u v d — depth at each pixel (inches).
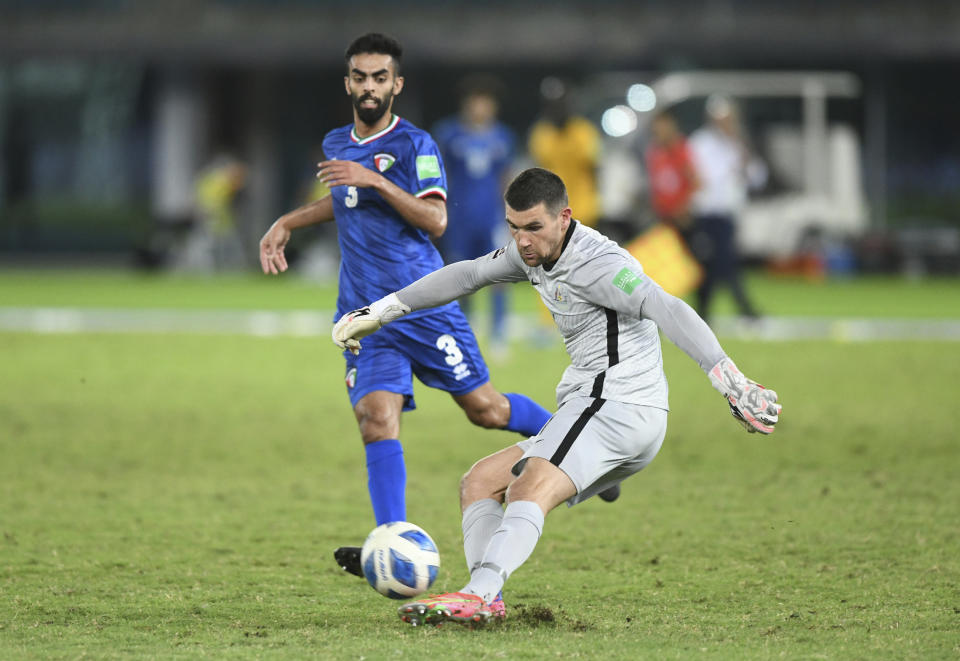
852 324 2447.1
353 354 794.2
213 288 3449.8
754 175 2893.7
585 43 4256.9
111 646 642.2
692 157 2208.4
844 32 4242.1
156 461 1196.5
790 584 779.4
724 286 3417.8
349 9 4315.9
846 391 1619.1
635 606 733.3
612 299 698.8
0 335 2242.9
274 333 2313.0
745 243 3690.9
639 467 729.6
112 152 4633.4
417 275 843.4
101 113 4621.1
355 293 850.8
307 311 2755.9
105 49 4276.6
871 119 4404.5
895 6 4271.7
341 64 4323.3
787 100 3690.9
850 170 3722.9
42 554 853.2
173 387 1678.2
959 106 4407.0
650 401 710.5
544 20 4281.5
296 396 1616.6
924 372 1788.9
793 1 4271.7
